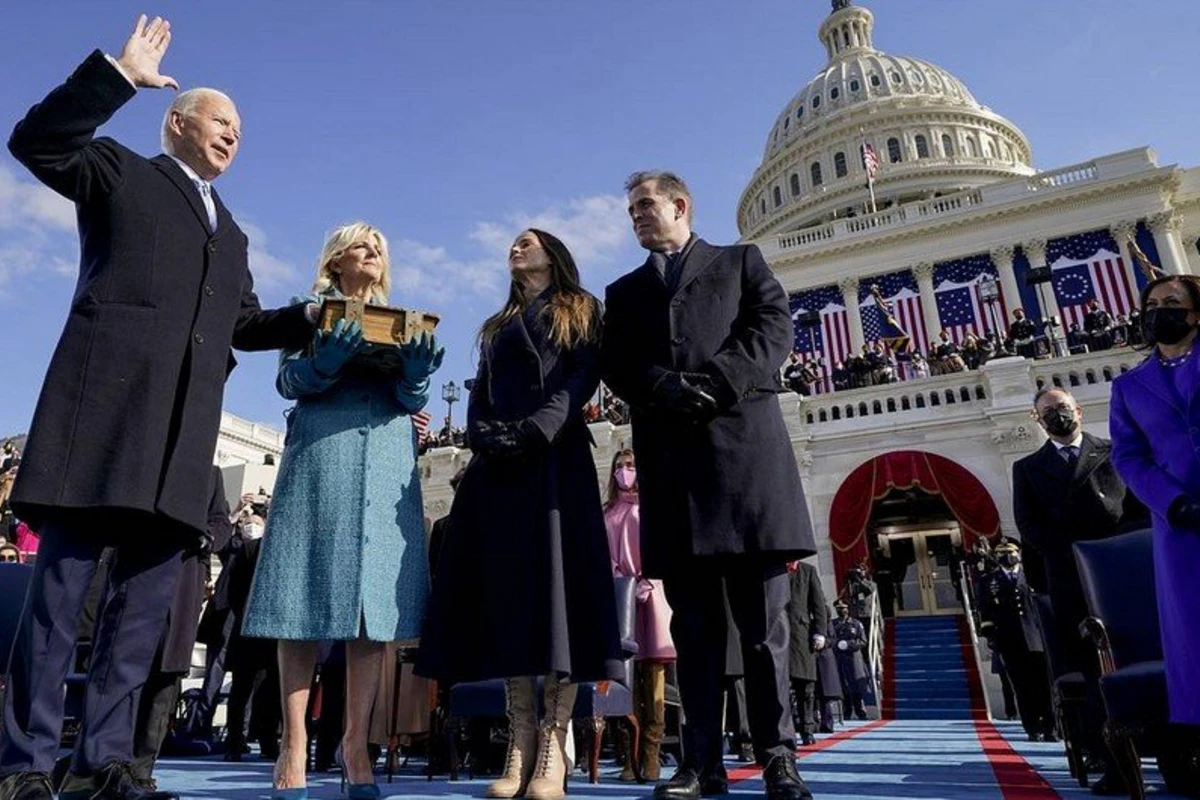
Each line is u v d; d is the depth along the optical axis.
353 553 2.75
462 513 3.13
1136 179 29.95
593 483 3.11
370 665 2.88
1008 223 31.45
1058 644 4.25
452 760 4.89
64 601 2.32
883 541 21.12
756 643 2.89
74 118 2.32
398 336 2.87
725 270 3.23
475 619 2.95
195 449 2.50
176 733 7.36
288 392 2.92
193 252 2.64
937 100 60.53
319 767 5.29
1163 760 3.43
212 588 7.70
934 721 11.55
